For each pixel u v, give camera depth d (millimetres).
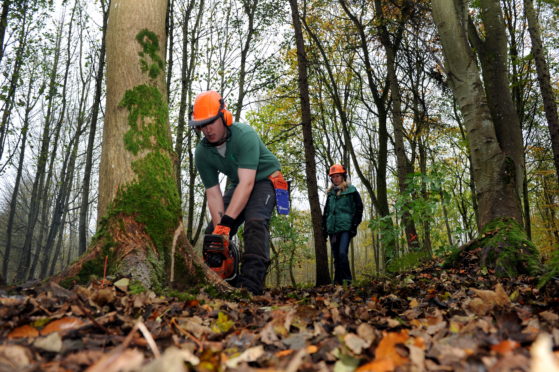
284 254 16297
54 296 1892
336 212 6387
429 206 6227
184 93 11688
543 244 20531
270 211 3559
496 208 5090
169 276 2637
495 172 5230
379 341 1365
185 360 1097
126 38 2895
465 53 5648
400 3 11328
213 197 3740
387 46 11570
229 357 1312
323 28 15609
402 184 10758
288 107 16516
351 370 1129
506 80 5762
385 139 12180
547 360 521
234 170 3615
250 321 2033
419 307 2535
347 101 18781
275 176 3648
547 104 8914
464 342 1358
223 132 3371
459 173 19594
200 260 2912
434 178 6344
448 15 5691
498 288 2170
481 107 5504
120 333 1459
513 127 5488
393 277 5043
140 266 2492
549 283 2736
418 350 1181
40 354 1178
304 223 19141
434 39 9656
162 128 2904
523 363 941
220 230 3180
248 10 14062
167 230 2729
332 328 1757
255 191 3551
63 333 1367
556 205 18297
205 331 1681
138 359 741
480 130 5453
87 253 2559
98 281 2322
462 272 4484
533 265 4117
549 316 1706
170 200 2801
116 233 2592
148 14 2971
